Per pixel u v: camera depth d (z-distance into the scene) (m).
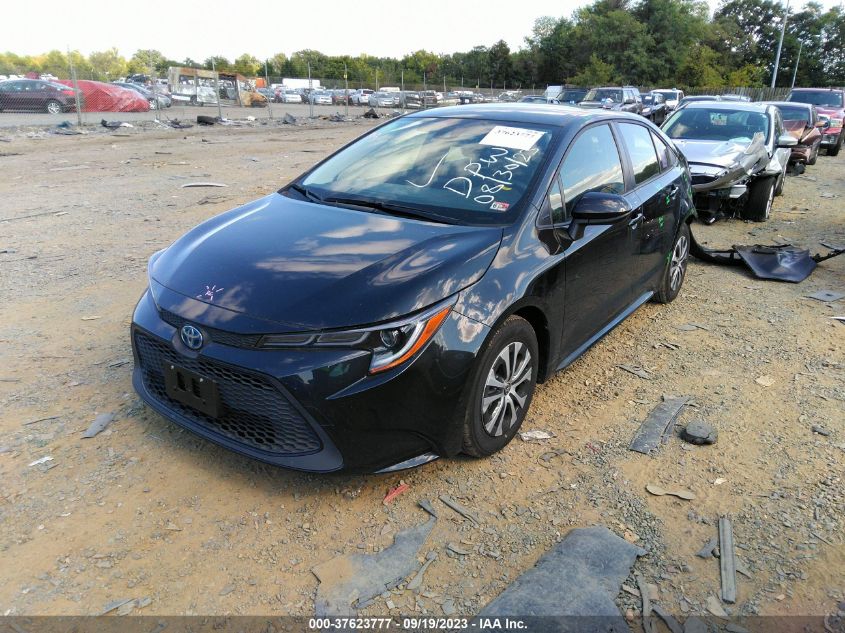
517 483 3.02
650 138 4.92
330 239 3.07
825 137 18.31
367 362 2.55
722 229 8.60
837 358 4.48
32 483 2.87
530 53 69.44
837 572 2.52
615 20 60.66
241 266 2.90
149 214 8.18
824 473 3.14
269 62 82.50
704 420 3.62
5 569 2.40
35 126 18.16
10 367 3.91
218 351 2.63
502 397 3.10
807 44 78.44
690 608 2.34
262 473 3.01
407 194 3.54
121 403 3.54
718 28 68.62
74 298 5.13
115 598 2.29
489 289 2.88
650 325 5.07
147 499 2.80
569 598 2.33
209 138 18.31
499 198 3.36
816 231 8.49
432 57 91.81
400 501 2.86
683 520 2.79
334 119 27.16
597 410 3.72
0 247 6.48
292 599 2.32
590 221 3.46
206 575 2.42
